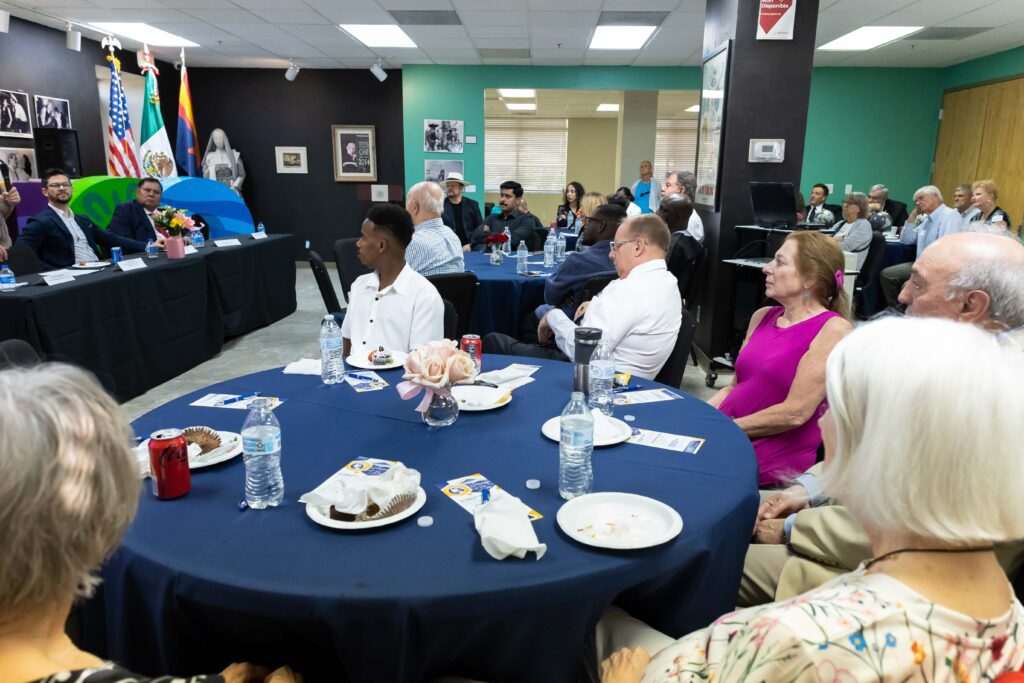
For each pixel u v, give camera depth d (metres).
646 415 1.70
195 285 4.60
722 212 4.52
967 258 1.43
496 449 1.46
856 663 0.59
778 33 4.24
